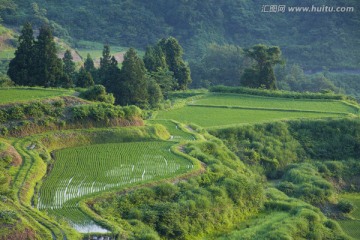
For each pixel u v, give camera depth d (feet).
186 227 197.98
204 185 226.38
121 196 200.54
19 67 363.56
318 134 347.15
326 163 321.93
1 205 175.32
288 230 208.54
